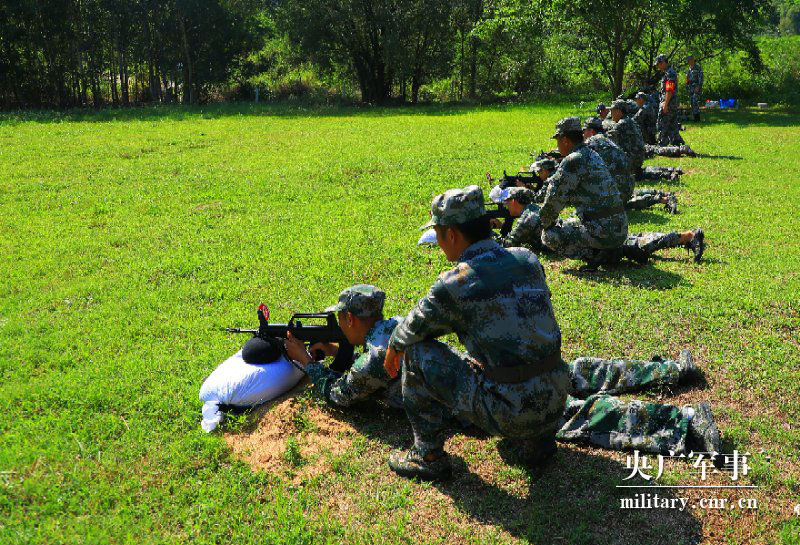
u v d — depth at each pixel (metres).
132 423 4.51
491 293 3.55
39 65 30.53
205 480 3.99
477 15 34.16
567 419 4.34
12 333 5.97
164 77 34.28
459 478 3.98
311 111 27.45
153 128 20.91
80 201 10.88
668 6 23.31
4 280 7.30
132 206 10.54
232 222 9.48
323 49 33.44
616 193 7.08
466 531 3.55
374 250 8.03
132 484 3.91
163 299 6.70
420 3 31.81
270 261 7.74
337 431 4.45
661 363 4.80
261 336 4.86
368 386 4.42
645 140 15.18
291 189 11.50
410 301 6.51
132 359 5.39
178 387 4.94
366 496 3.84
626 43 27.94
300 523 3.58
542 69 34.28
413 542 3.49
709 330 5.75
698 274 7.08
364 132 19.52
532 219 7.65
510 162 13.83
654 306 6.24
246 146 16.80
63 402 4.79
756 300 6.27
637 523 3.61
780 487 3.84
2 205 10.67
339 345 4.80
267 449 4.26
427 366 3.71
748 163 13.58
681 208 9.91
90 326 6.08
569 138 7.11
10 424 4.53
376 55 33.62
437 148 15.94
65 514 3.68
